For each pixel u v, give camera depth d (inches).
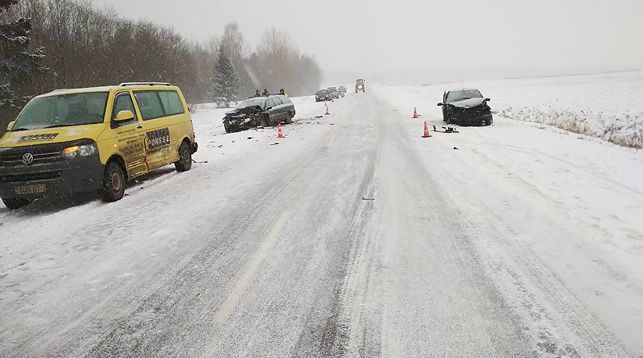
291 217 236.5
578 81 2472.9
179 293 151.4
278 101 890.1
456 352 113.0
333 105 1473.9
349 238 201.0
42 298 152.3
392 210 243.3
